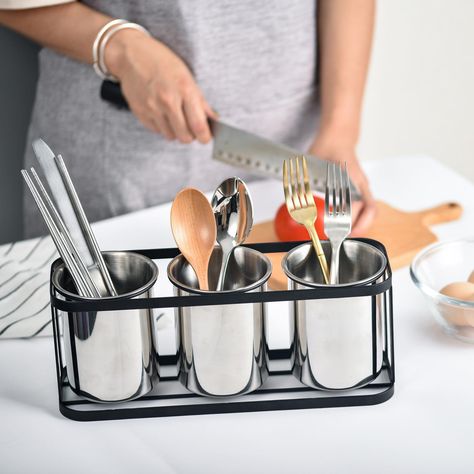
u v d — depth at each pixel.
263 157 1.30
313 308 0.81
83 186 1.61
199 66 1.47
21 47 1.66
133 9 1.44
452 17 2.14
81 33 1.43
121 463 0.79
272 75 1.53
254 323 0.82
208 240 0.83
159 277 1.11
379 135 2.26
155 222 1.27
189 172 1.56
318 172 1.26
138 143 1.53
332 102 1.50
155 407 0.84
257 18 1.47
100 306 0.79
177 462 0.79
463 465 0.77
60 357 0.87
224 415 0.84
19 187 1.76
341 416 0.84
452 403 0.85
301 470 0.77
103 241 1.21
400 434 0.81
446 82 2.21
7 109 1.70
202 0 1.42
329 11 1.51
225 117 1.54
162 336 0.98
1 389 0.90
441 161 2.32
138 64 1.39
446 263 1.01
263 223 1.26
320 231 1.14
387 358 0.89
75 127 1.57
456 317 0.92
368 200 1.24
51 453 0.80
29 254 1.14
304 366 0.84
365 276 0.87
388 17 2.12
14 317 0.99
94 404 0.86
